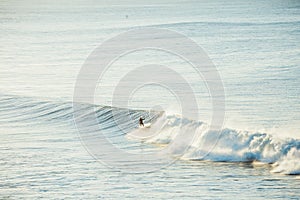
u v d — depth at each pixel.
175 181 69.94
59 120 115.25
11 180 73.81
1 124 113.19
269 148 75.00
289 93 141.50
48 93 158.50
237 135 80.00
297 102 128.00
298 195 62.84
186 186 68.06
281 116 111.19
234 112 117.25
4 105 134.00
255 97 137.12
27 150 89.56
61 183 71.56
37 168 78.69
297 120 106.56
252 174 70.31
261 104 126.75
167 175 72.44
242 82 163.50
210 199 63.44
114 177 72.81
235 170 72.38
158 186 68.62
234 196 63.72
